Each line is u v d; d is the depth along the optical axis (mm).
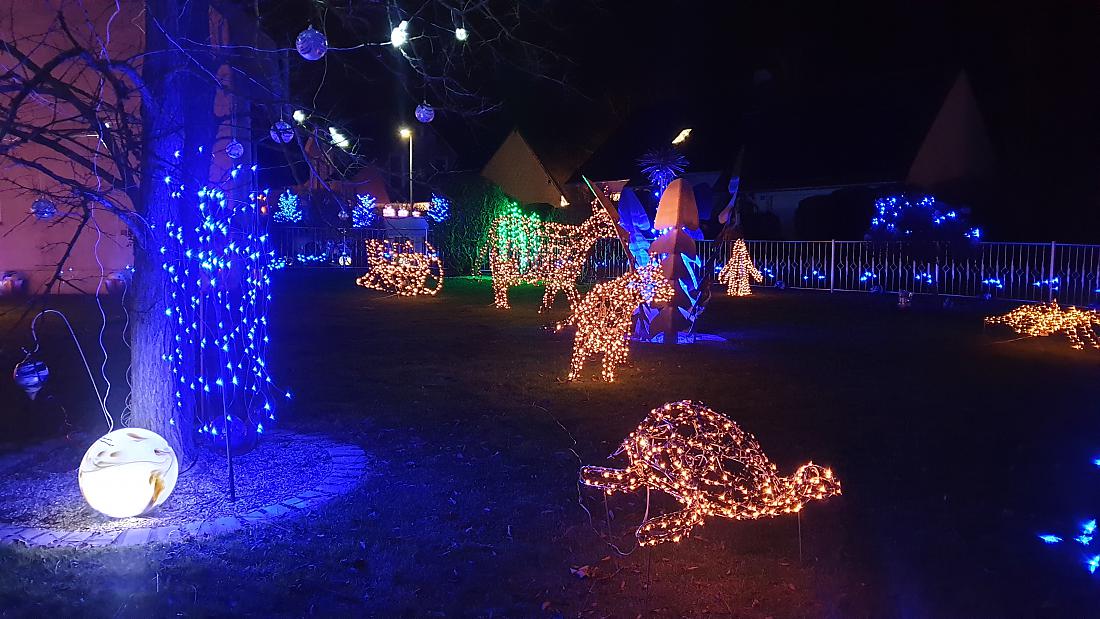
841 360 11508
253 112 6488
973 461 6652
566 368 10773
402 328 14758
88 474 4945
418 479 6125
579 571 4566
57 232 17219
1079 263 20328
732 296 22375
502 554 4805
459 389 9398
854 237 27125
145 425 6070
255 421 7633
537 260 20938
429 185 8016
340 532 5051
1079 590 4340
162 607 4047
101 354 10859
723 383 9820
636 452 5691
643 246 13453
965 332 14727
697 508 5152
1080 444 7125
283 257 27906
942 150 29547
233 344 8727
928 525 5262
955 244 22234
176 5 5695
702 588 4383
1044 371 10633
